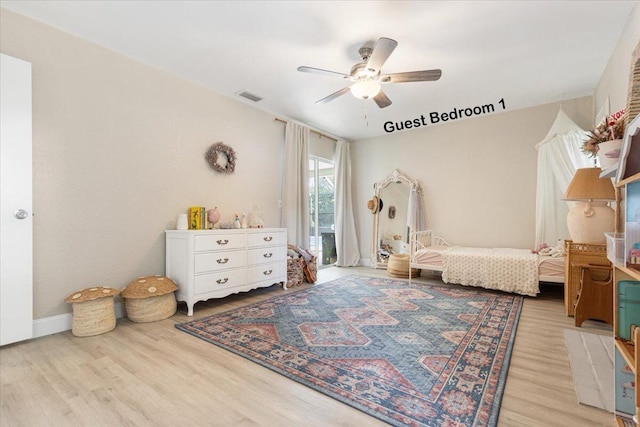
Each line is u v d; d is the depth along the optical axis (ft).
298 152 15.78
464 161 15.71
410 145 17.53
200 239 9.67
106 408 4.81
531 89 12.07
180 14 7.63
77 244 8.47
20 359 6.46
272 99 13.12
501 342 7.22
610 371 5.84
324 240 18.85
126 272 9.49
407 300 11.00
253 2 7.19
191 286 9.41
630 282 4.47
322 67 10.34
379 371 5.91
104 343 7.29
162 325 8.52
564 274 10.62
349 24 7.99
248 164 13.50
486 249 14.01
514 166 14.39
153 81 10.19
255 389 5.34
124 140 9.46
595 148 7.91
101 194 8.95
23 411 4.75
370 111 14.61
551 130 12.27
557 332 7.93
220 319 8.98
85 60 8.66
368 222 19.16
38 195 7.79
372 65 7.95
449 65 10.16
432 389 5.27
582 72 10.66
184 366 6.16
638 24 7.07
